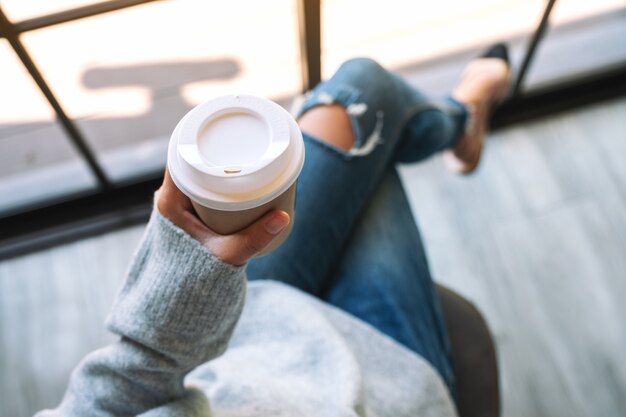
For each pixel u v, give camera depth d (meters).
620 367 1.14
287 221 0.34
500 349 1.17
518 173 1.32
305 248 0.73
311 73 1.11
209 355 0.44
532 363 1.15
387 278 0.74
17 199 1.25
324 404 0.55
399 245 0.78
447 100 1.08
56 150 1.23
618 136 1.35
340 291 0.74
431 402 0.63
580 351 1.16
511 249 1.25
